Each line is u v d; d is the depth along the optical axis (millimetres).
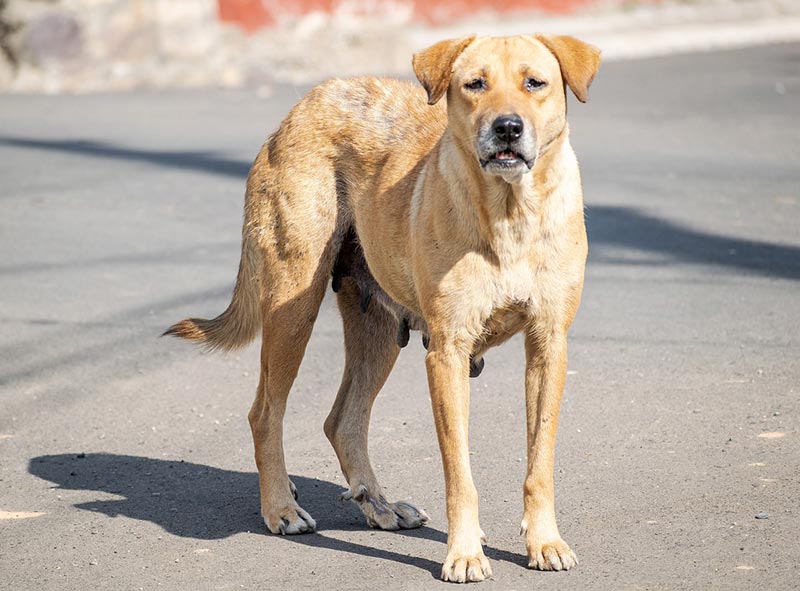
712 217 15406
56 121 24172
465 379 7094
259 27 36875
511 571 6758
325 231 8148
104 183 18406
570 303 7035
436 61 7238
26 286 13344
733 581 6363
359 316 8438
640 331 11195
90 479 8484
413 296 7750
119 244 15070
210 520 7785
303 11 37781
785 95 25234
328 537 7496
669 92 26312
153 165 19594
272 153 8367
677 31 39688
